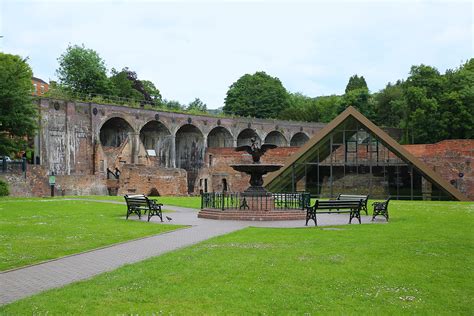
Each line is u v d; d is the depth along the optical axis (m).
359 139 42.81
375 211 21.52
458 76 66.00
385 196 42.66
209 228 17.77
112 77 85.50
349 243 13.78
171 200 35.75
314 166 44.66
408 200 41.19
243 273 9.86
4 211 23.44
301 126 83.19
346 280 9.34
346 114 38.53
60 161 54.69
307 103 113.62
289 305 7.84
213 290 8.62
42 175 40.66
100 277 9.59
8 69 38.38
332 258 11.35
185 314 7.38
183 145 73.12
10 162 38.88
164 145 67.44
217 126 71.94
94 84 78.38
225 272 9.95
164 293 8.44
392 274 9.85
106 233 16.20
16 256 11.93
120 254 12.35
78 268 10.68
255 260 11.13
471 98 61.03
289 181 43.97
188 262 10.92
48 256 11.98
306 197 23.23
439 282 9.31
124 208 26.36
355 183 44.09
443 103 62.75
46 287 9.05
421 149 47.22
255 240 14.48
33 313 7.34
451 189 37.84
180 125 67.50
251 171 22.86
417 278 9.57
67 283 9.32
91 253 12.51
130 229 17.33
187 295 8.32
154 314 7.34
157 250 12.91
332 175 44.41
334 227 18.14
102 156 57.09
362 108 88.81
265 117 98.88
